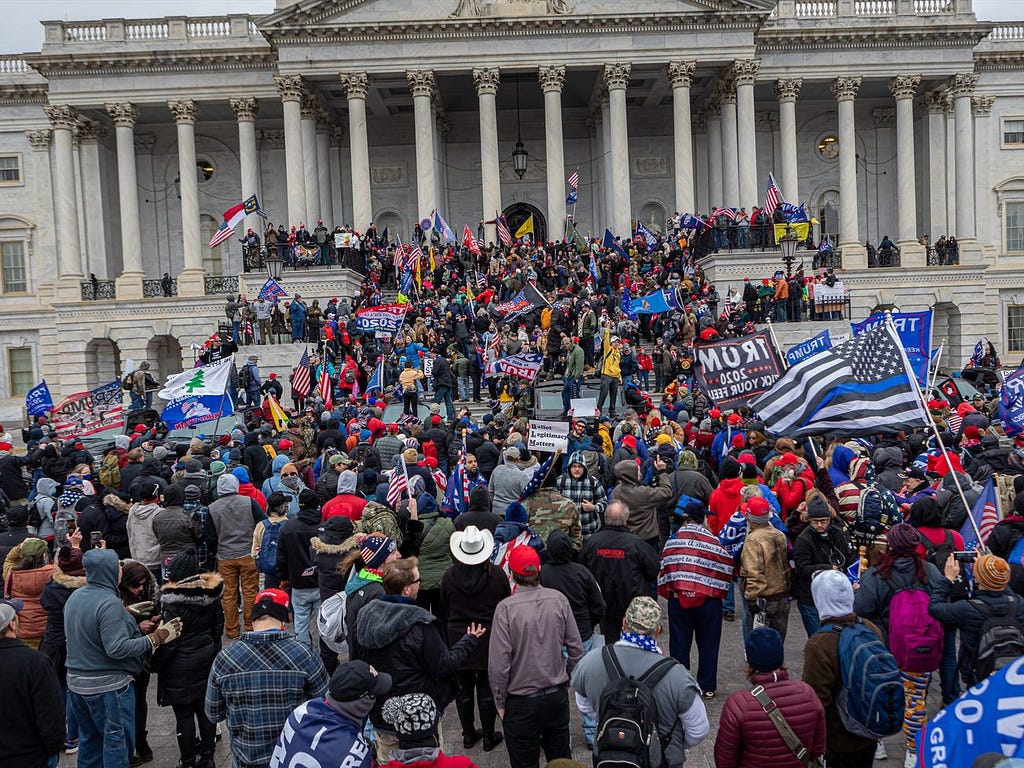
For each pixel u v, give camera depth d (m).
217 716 7.73
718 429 19.23
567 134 59.03
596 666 7.27
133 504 13.78
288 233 49.28
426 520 11.98
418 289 41.59
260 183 57.03
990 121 56.72
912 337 17.36
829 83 53.50
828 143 58.53
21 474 19.66
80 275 53.44
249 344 39.69
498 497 13.64
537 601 8.20
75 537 11.27
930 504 10.17
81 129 53.56
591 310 33.62
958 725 5.46
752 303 40.19
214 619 9.57
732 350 17.83
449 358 34.28
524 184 59.06
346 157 57.94
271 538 12.62
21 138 55.69
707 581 10.40
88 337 51.75
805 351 19.02
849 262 51.78
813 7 53.09
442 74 50.28
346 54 48.94
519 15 48.62
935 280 51.16
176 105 51.91
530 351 29.64
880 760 9.47
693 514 10.69
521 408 26.52
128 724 8.93
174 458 20.17
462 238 59.12
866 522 11.06
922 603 8.63
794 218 45.09
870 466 14.42
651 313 36.41
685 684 7.02
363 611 8.23
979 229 57.12
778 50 52.22
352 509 12.23
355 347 36.88
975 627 8.32
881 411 13.10
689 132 49.69
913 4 52.78
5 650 7.66
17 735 7.63
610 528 10.50
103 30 52.69
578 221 58.66
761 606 10.88
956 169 54.41
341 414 26.39
